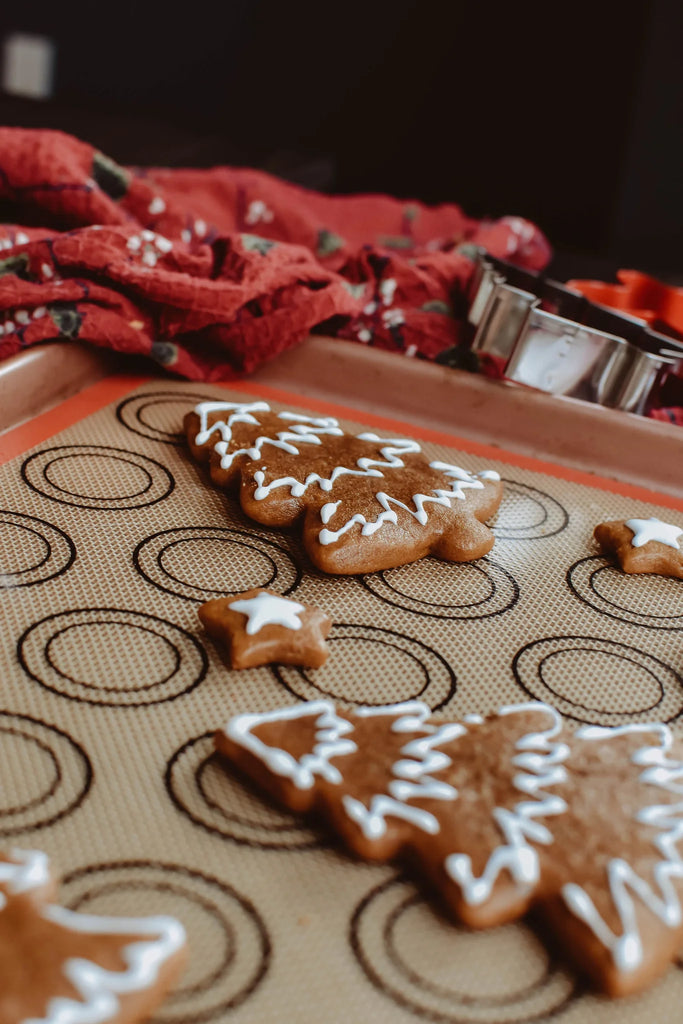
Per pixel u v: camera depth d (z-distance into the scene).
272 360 0.52
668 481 0.48
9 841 0.31
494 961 0.30
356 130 1.18
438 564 0.41
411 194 1.17
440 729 0.33
